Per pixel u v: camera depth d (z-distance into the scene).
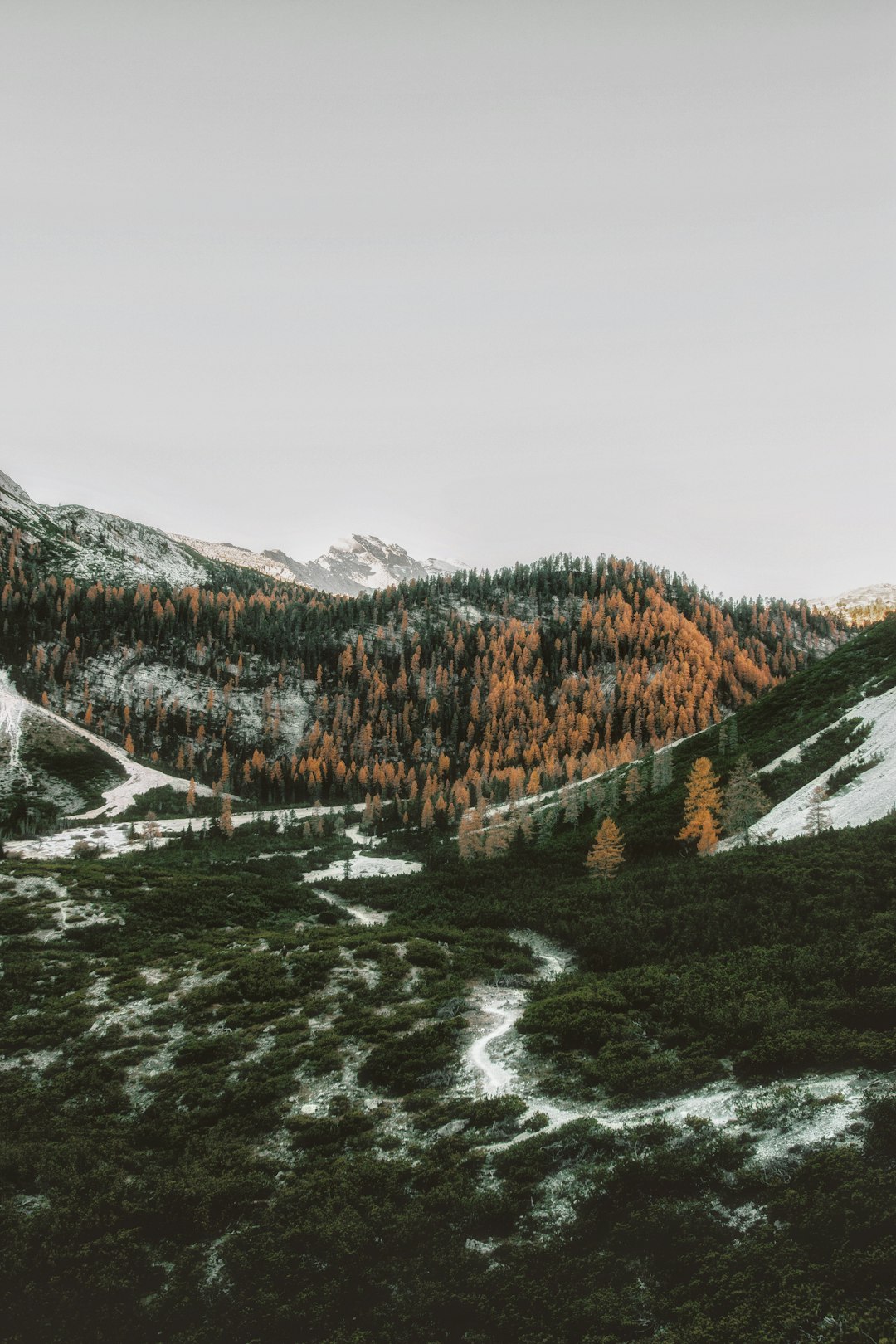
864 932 33.50
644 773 112.00
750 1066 23.98
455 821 138.50
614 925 48.31
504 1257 18.06
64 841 115.44
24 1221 22.11
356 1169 23.31
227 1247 20.59
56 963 45.91
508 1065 30.06
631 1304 15.66
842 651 109.81
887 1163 16.89
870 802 55.94
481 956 48.34
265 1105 29.14
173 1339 17.58
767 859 50.69
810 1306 14.05
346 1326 17.08
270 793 182.75
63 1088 30.84
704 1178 18.55
